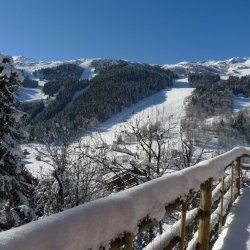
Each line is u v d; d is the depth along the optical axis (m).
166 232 2.79
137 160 8.88
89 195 12.56
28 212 12.07
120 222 1.59
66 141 12.52
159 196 2.10
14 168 12.71
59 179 12.93
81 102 175.25
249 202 6.58
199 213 3.49
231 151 5.89
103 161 9.26
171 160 9.73
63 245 1.16
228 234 4.95
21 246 0.99
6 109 12.36
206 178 3.28
